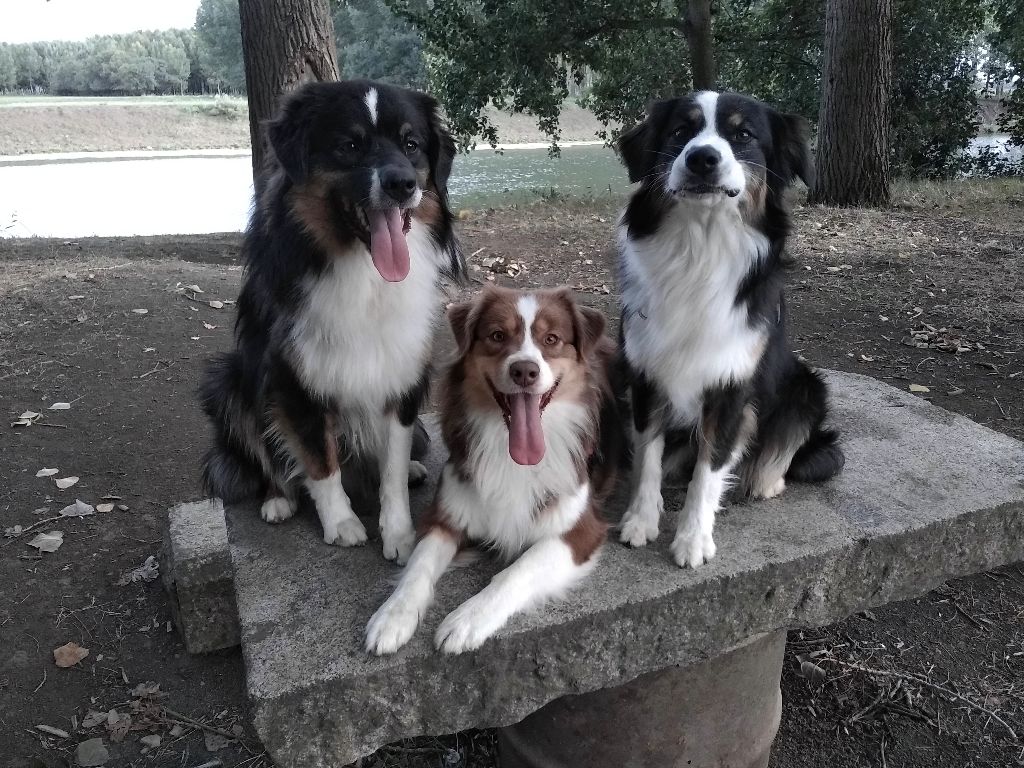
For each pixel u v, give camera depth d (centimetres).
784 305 116
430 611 94
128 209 564
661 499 112
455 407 103
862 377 174
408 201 97
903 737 123
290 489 117
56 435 200
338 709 86
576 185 618
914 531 110
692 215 103
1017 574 155
